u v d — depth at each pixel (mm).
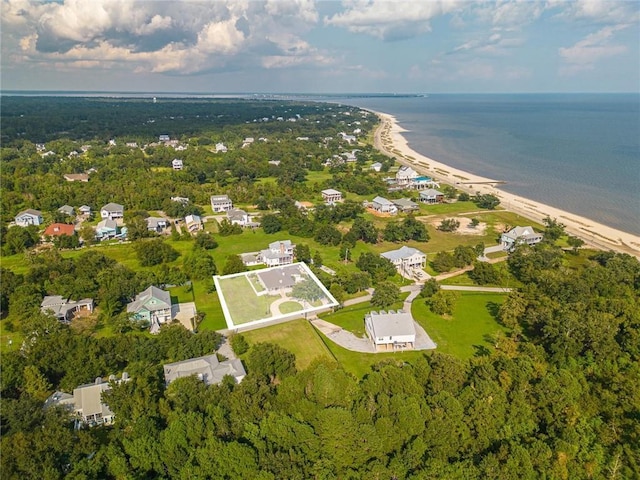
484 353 85875
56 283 102875
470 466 53688
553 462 55094
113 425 64125
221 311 101000
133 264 125062
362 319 98438
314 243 145250
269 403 63500
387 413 59625
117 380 69438
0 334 89875
